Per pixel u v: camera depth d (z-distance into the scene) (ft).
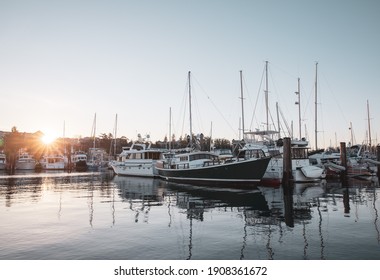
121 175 170.30
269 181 101.09
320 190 83.82
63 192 85.56
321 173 105.70
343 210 52.13
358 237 34.73
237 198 70.64
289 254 29.25
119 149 380.17
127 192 85.20
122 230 39.09
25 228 40.14
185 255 29.32
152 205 60.59
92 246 32.01
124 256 29.01
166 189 93.30
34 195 77.97
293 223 42.65
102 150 356.38
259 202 63.57
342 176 120.57
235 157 118.93
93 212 52.39
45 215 49.62
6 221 44.78
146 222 44.06
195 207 57.82
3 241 33.83
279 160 104.01
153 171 149.89
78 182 123.34
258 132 118.21
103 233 37.47
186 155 117.70
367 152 180.65
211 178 103.76
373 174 133.59
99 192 85.40
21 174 192.13
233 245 32.30
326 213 49.65
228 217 47.65
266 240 34.01
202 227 40.73
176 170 118.11
